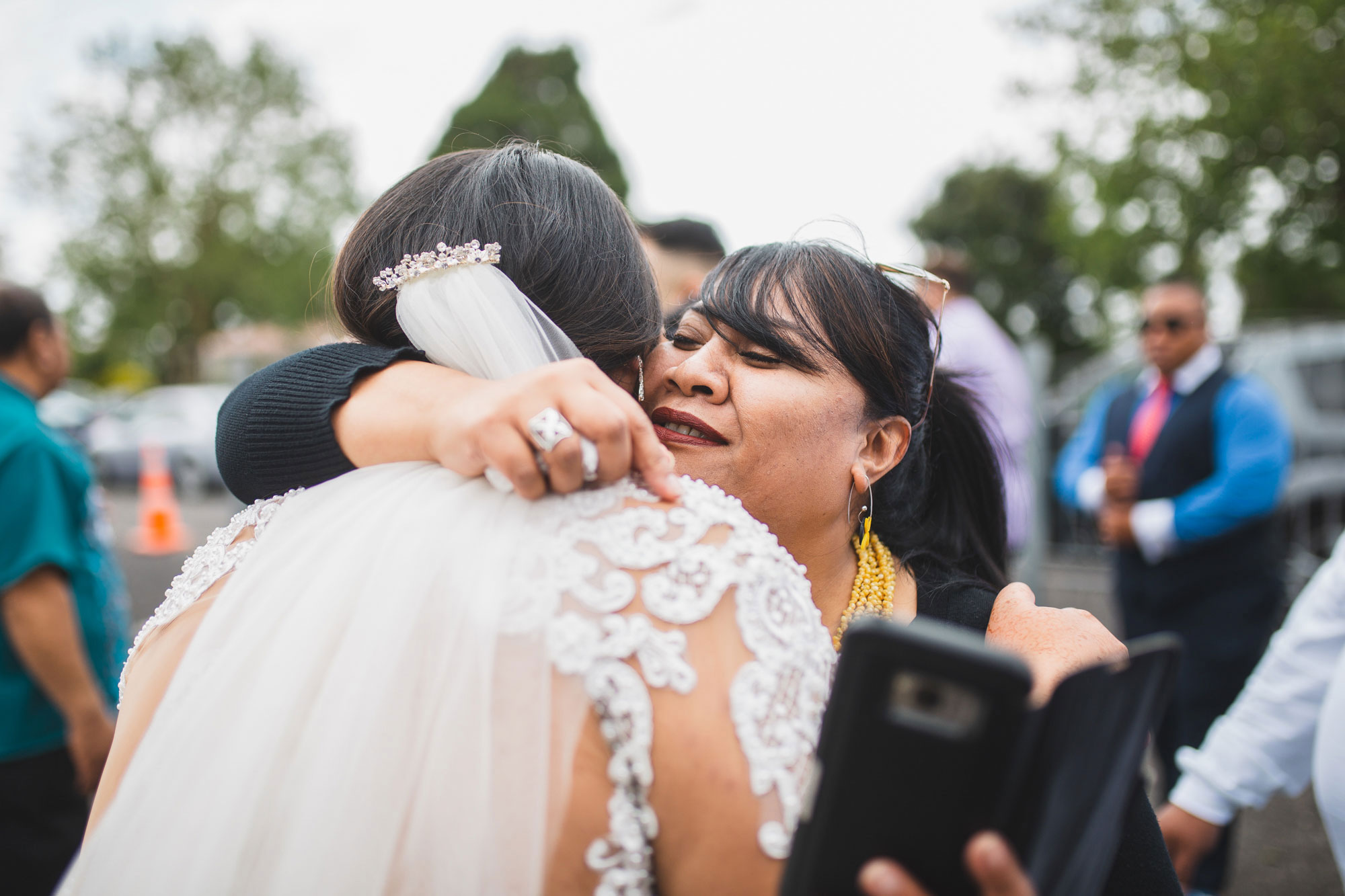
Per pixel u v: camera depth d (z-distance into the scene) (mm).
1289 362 5852
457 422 731
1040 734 577
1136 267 11898
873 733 553
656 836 651
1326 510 5676
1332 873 2754
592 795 643
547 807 633
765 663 690
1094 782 672
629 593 681
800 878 577
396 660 677
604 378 756
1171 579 2816
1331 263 10797
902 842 555
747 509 1068
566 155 1094
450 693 659
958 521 1368
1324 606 1470
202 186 27812
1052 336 25266
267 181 28344
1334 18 9891
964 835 546
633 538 708
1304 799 3301
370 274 906
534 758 638
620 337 924
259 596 759
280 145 28484
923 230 26031
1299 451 5711
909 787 551
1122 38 10906
